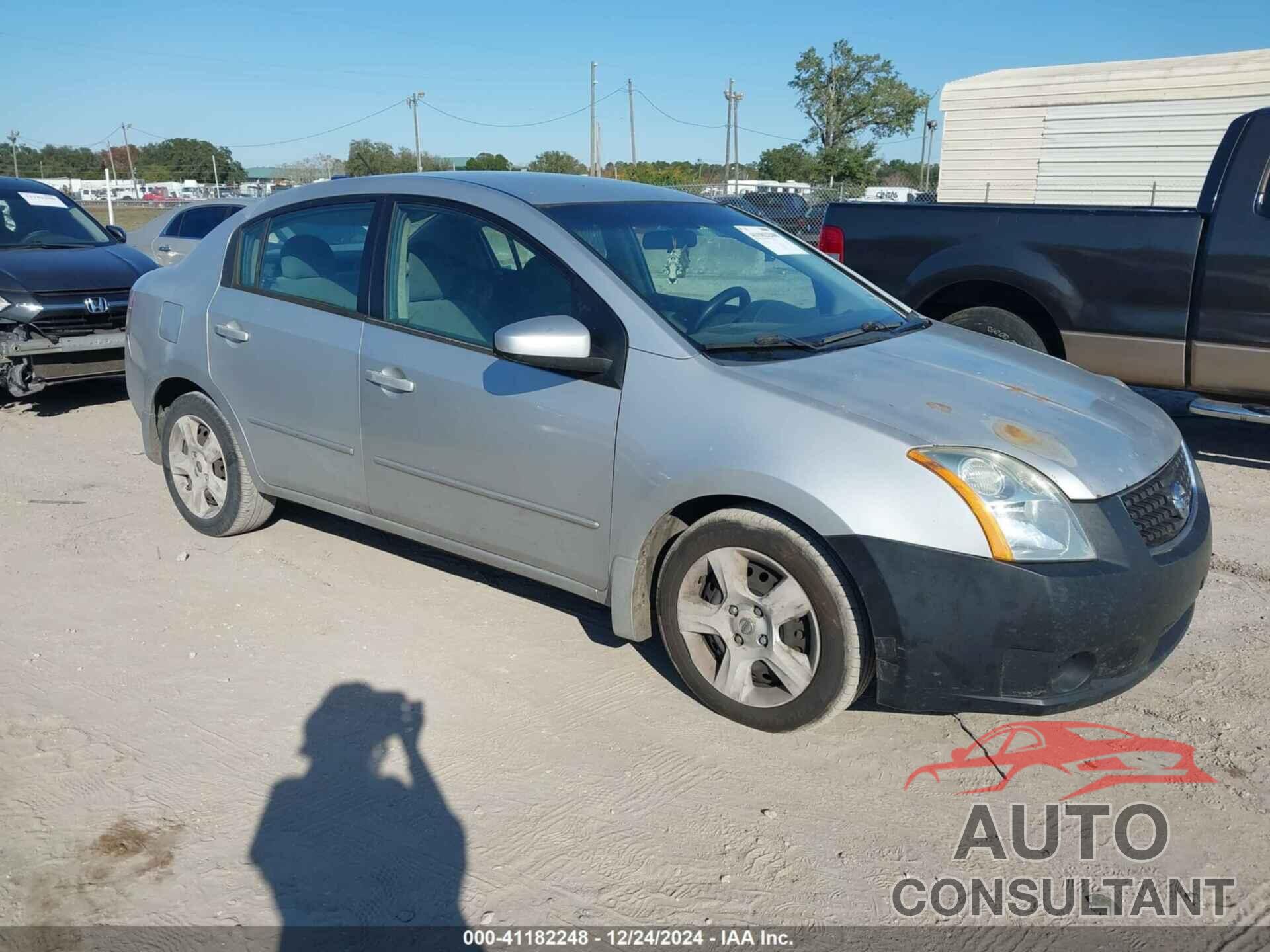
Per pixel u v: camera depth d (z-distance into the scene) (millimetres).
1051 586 2916
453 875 2777
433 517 4121
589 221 3955
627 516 3492
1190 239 5805
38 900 2678
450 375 3898
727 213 4609
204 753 3330
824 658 3186
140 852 2861
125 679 3801
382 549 5062
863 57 55031
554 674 3838
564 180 4387
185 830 2955
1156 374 6109
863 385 3373
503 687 3746
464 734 3441
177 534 5250
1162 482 3326
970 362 3820
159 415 5281
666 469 3357
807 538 3152
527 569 3918
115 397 8664
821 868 2809
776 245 4559
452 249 4047
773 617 3277
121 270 8234
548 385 3652
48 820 2996
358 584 4641
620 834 2941
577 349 3422
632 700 3650
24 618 4297
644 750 3342
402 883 2746
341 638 4129
